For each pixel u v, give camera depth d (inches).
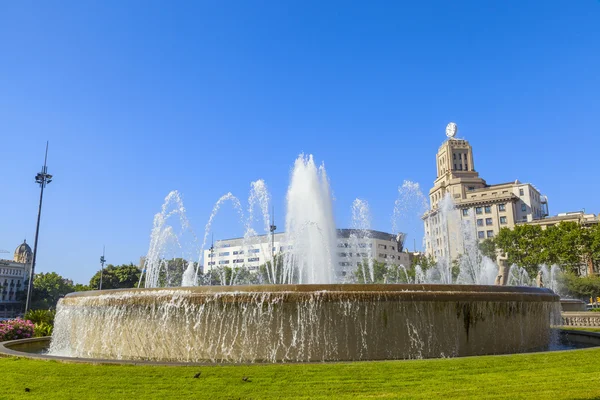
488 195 4298.7
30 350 517.0
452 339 394.0
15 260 5846.5
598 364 325.7
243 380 284.8
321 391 263.3
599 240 2591.0
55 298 4702.3
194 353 382.9
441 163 5275.6
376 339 376.5
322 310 374.3
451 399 245.3
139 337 401.7
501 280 869.8
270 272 1852.9
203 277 2549.2
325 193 993.5
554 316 512.7
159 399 251.0
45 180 1322.6
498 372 304.2
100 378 291.6
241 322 380.2
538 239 2842.0
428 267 2731.3
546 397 246.8
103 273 3235.7
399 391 263.0
